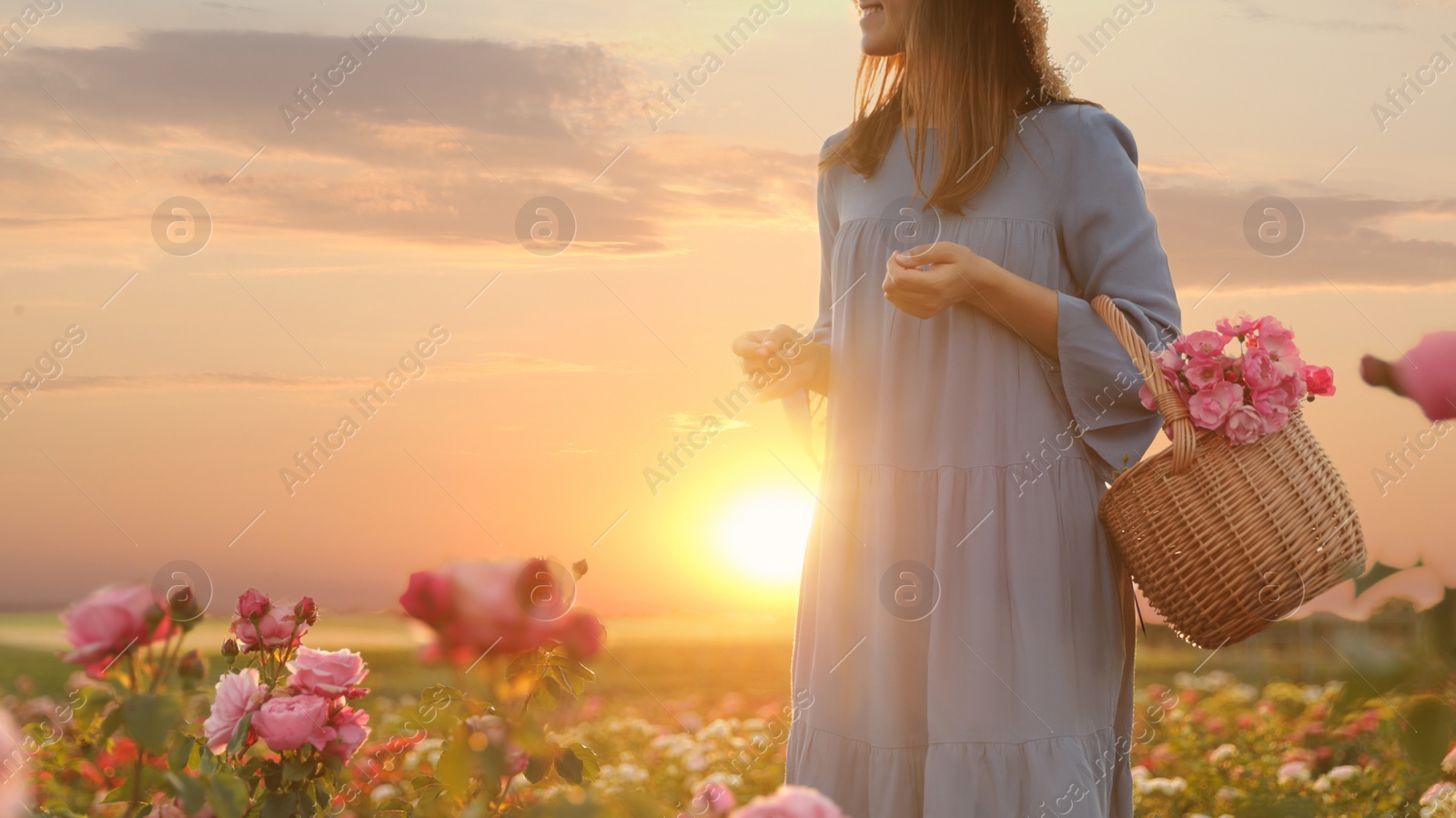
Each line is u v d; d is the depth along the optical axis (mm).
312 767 1688
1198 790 4035
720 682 5891
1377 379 1309
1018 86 2100
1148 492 1809
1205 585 1737
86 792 1915
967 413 2000
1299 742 4441
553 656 1627
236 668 1887
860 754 2014
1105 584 1976
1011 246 2018
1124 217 1999
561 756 1667
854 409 2111
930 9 2051
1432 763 1010
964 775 1876
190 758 1661
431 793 1713
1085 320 1904
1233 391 1734
